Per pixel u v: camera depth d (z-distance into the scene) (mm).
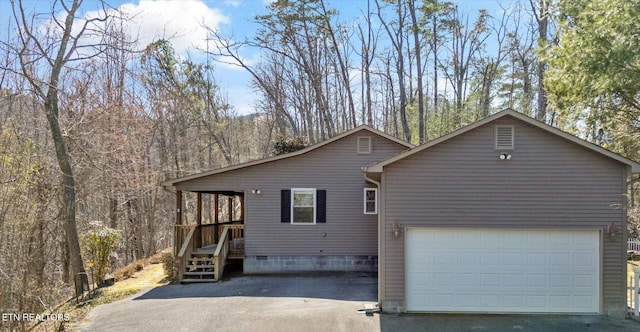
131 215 20719
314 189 13445
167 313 8906
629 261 14500
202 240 14312
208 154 27000
